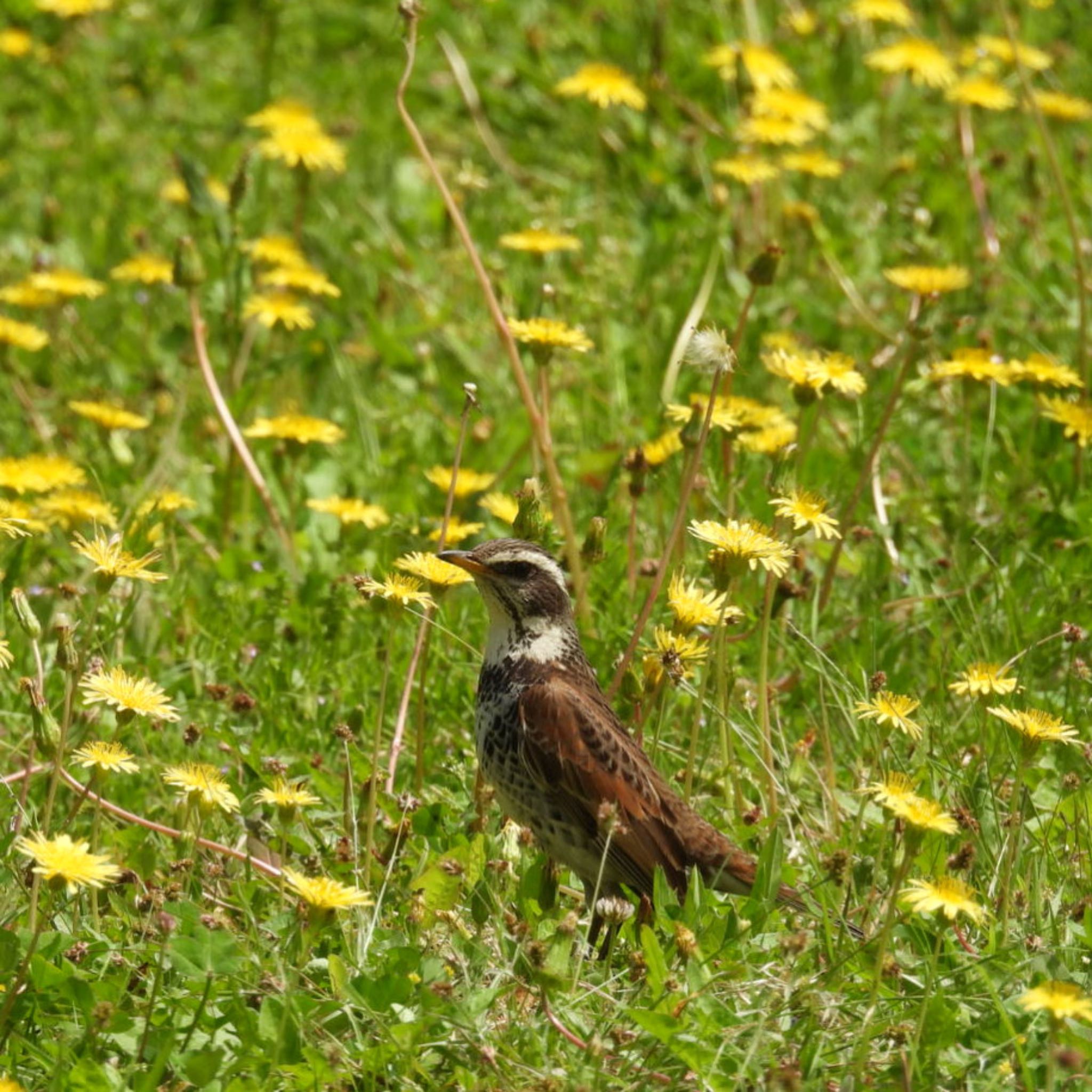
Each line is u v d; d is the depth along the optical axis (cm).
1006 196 1862
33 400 1580
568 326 1602
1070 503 1335
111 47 2255
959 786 988
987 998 828
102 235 1848
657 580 1040
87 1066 753
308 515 1384
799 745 1033
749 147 1730
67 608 1191
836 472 1357
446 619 1198
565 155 1989
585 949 903
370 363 1605
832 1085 770
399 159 1959
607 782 948
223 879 943
